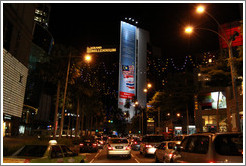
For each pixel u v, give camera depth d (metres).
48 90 93.81
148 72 157.62
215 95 45.00
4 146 13.27
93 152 26.50
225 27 27.50
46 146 8.60
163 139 20.02
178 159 7.99
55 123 27.14
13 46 31.09
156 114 64.44
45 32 78.56
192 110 48.91
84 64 32.47
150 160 17.14
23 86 34.59
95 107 55.31
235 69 13.27
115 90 148.88
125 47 159.50
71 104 42.03
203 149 6.51
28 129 74.62
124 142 19.23
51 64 29.12
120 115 127.88
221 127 43.16
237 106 13.68
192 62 46.56
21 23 33.25
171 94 31.33
